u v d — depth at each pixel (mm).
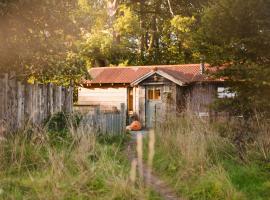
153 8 43281
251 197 8250
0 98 13305
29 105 14727
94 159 9414
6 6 12508
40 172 8516
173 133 13039
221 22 13273
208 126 12766
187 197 8492
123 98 29703
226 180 8594
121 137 17484
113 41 38594
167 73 26953
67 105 17391
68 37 15281
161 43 45875
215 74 13695
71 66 17594
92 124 15555
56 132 13102
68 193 7504
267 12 12805
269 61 13422
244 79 12969
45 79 18000
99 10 37844
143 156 12391
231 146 11523
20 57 14477
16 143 9359
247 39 12734
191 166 9875
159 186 9250
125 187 7586
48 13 13797
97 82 29922
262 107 12688
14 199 7160
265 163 10133
